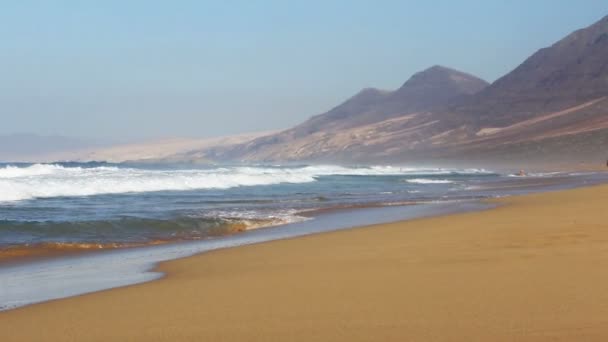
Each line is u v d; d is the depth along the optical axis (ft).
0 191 94.48
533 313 21.97
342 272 32.37
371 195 103.60
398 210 76.79
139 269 38.86
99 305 27.32
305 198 96.17
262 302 26.20
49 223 57.57
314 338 20.65
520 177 183.83
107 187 112.57
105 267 40.27
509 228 46.83
